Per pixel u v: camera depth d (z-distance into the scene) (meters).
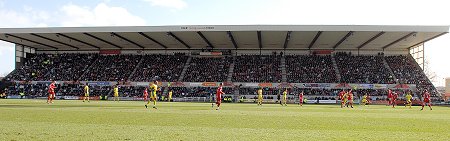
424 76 60.88
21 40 62.81
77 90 61.09
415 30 49.75
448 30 49.53
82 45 68.50
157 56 69.88
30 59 70.81
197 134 11.22
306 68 63.81
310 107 35.72
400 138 10.95
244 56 68.31
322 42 61.94
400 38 57.00
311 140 10.31
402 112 27.39
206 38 59.47
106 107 28.30
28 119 15.71
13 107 25.95
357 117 20.12
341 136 11.24
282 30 51.03
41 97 58.62
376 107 38.75
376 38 57.22
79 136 10.38
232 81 60.88
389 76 60.59
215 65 66.12
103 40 62.50
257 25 51.12
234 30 51.53
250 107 33.09
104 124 13.95
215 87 60.62
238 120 16.67
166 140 9.89
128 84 62.19
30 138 9.87
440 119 19.45
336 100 54.00
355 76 60.91
